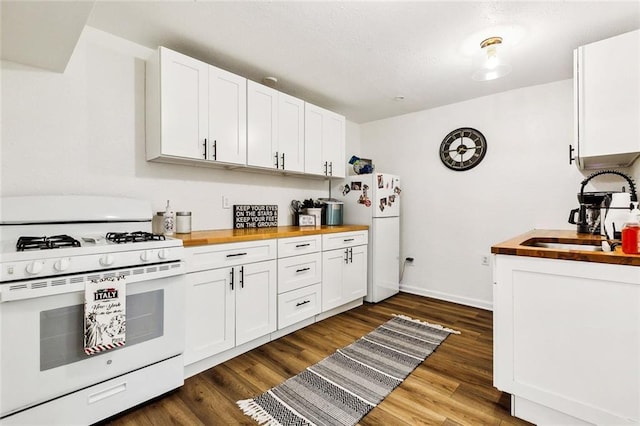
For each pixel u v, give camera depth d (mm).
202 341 1882
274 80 2713
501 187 3061
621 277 1230
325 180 3668
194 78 2076
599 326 1286
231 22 1858
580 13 1746
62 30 1375
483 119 3156
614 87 1730
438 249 3500
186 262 1796
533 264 1427
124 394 1490
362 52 2227
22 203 1591
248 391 1718
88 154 1921
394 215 3570
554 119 2768
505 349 1515
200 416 1515
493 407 1594
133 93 2096
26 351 1229
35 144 1745
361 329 2617
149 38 2045
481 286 3199
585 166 2459
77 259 1330
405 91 3006
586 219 2246
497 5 1686
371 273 3307
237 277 2072
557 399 1383
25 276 1211
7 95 1670
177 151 1991
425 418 1509
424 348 2254
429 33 1972
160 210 2232
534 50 2184
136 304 1527
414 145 3678
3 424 1198
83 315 1365
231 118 2281
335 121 3252
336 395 1683
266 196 2990
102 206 1832
